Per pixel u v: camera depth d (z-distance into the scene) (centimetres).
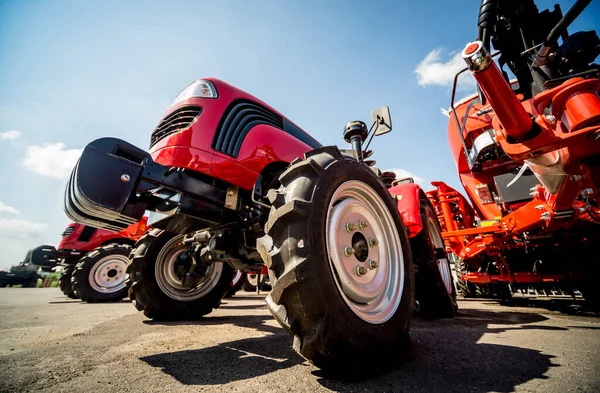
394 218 190
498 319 276
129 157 168
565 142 156
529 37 201
